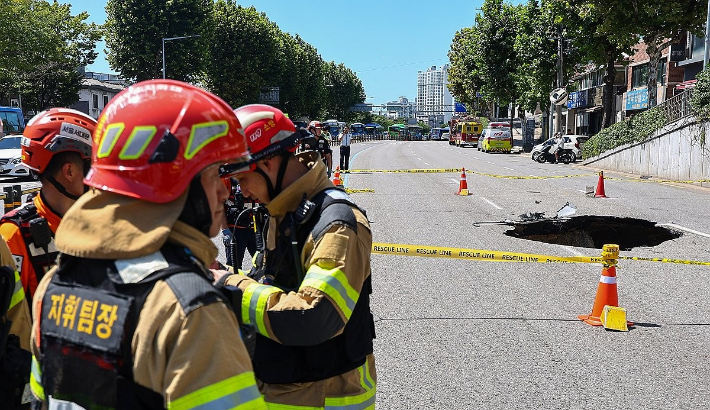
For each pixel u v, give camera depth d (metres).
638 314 5.73
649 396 4.00
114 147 1.32
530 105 40.84
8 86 37.34
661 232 10.65
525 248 8.91
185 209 1.38
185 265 1.30
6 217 2.41
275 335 1.86
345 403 2.05
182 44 43.59
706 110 18.86
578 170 25.52
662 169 21.64
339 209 1.98
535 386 4.13
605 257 5.41
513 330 5.25
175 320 1.21
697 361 4.58
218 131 1.39
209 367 1.21
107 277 1.29
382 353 4.71
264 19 61.53
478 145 50.09
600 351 4.77
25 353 1.94
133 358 1.23
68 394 1.31
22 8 32.47
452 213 12.30
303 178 2.05
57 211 2.46
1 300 1.86
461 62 62.72
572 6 28.33
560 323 5.45
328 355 2.00
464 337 5.06
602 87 44.72
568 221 11.38
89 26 41.78
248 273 2.39
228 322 1.27
